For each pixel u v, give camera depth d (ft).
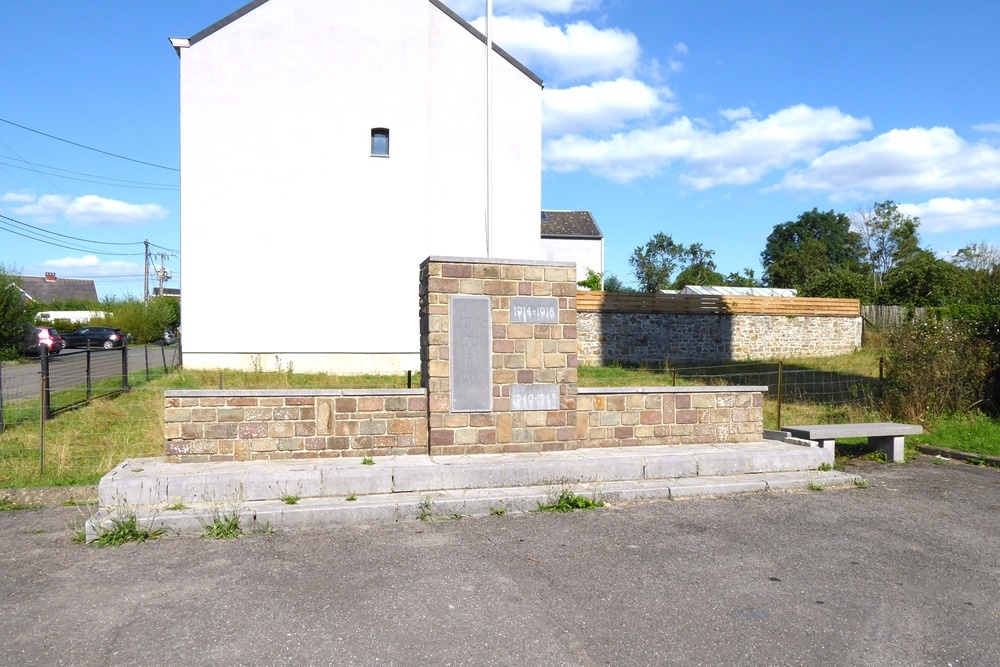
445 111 62.28
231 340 57.41
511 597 14.32
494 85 63.46
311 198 58.59
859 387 47.24
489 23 46.96
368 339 59.57
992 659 11.91
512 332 23.95
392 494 20.77
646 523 19.57
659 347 80.18
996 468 27.43
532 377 24.17
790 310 84.48
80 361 59.67
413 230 60.39
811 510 21.08
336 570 15.75
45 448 28.14
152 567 15.92
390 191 59.93
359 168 59.47
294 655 11.81
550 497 20.92
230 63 57.26
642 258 195.21
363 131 59.52
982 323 36.65
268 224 57.93
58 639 12.38
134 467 21.03
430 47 62.08
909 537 18.58
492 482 21.76
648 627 13.01
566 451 24.40
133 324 138.62
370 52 59.57
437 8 62.13
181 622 13.06
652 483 22.68
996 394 36.37
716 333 81.97
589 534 18.53
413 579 15.24
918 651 12.18
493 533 18.54
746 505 21.54
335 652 11.93
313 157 58.65
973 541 18.30
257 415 22.17
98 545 17.34
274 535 18.26
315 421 22.58
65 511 20.68
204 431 21.88
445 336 23.32
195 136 56.70
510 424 23.94
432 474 21.29
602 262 136.26
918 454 30.14
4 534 18.40
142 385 49.34
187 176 56.59
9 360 91.25
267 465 21.34
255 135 57.67
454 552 17.03
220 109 57.11
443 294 23.32
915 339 36.55
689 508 21.15
